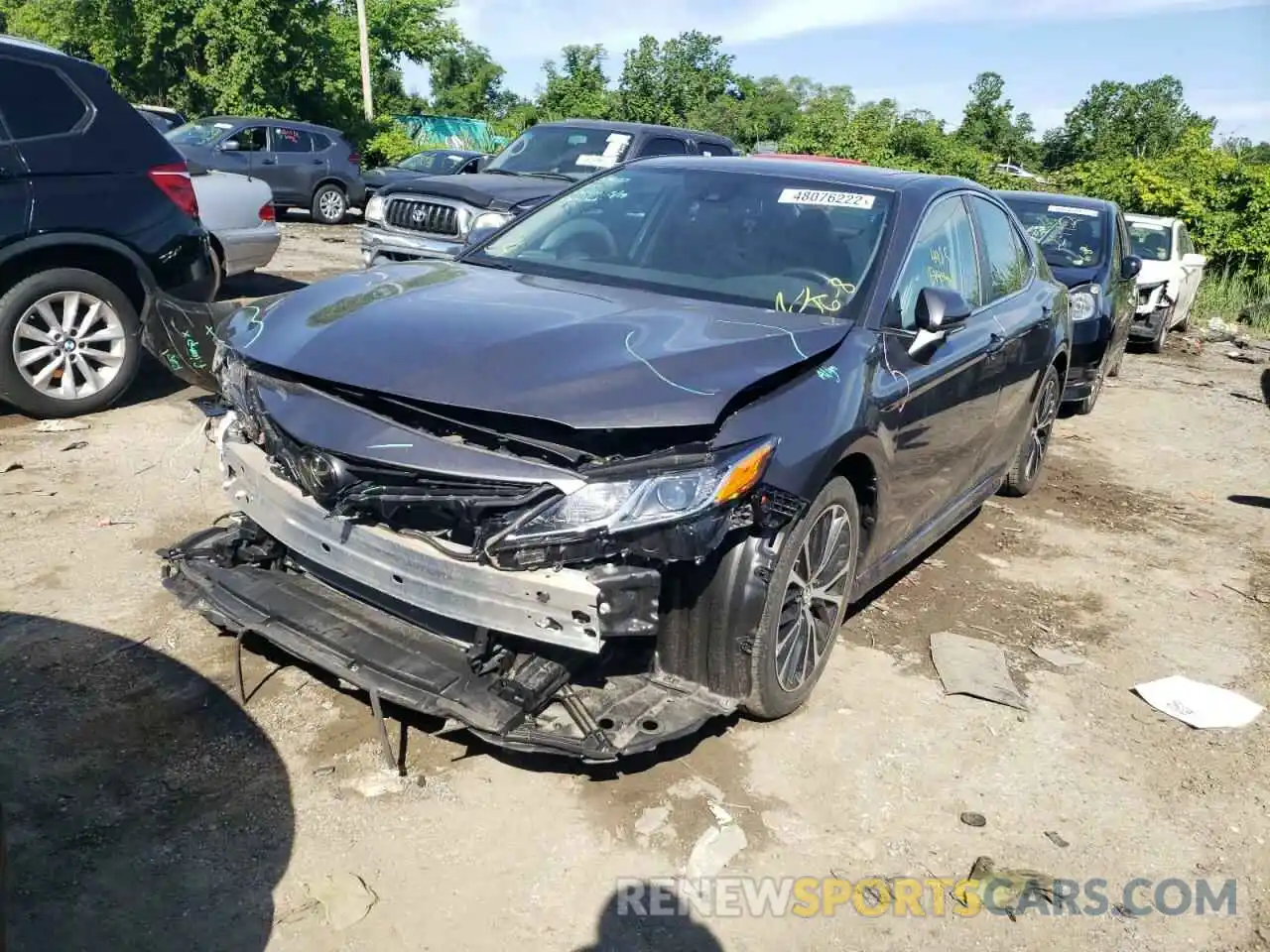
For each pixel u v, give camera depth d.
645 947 2.63
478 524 2.84
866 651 4.27
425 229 8.95
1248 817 3.46
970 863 3.08
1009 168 34.94
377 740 3.28
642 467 2.81
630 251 4.21
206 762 3.12
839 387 3.40
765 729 3.58
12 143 5.66
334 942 2.54
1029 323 5.30
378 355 3.05
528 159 10.38
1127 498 6.89
